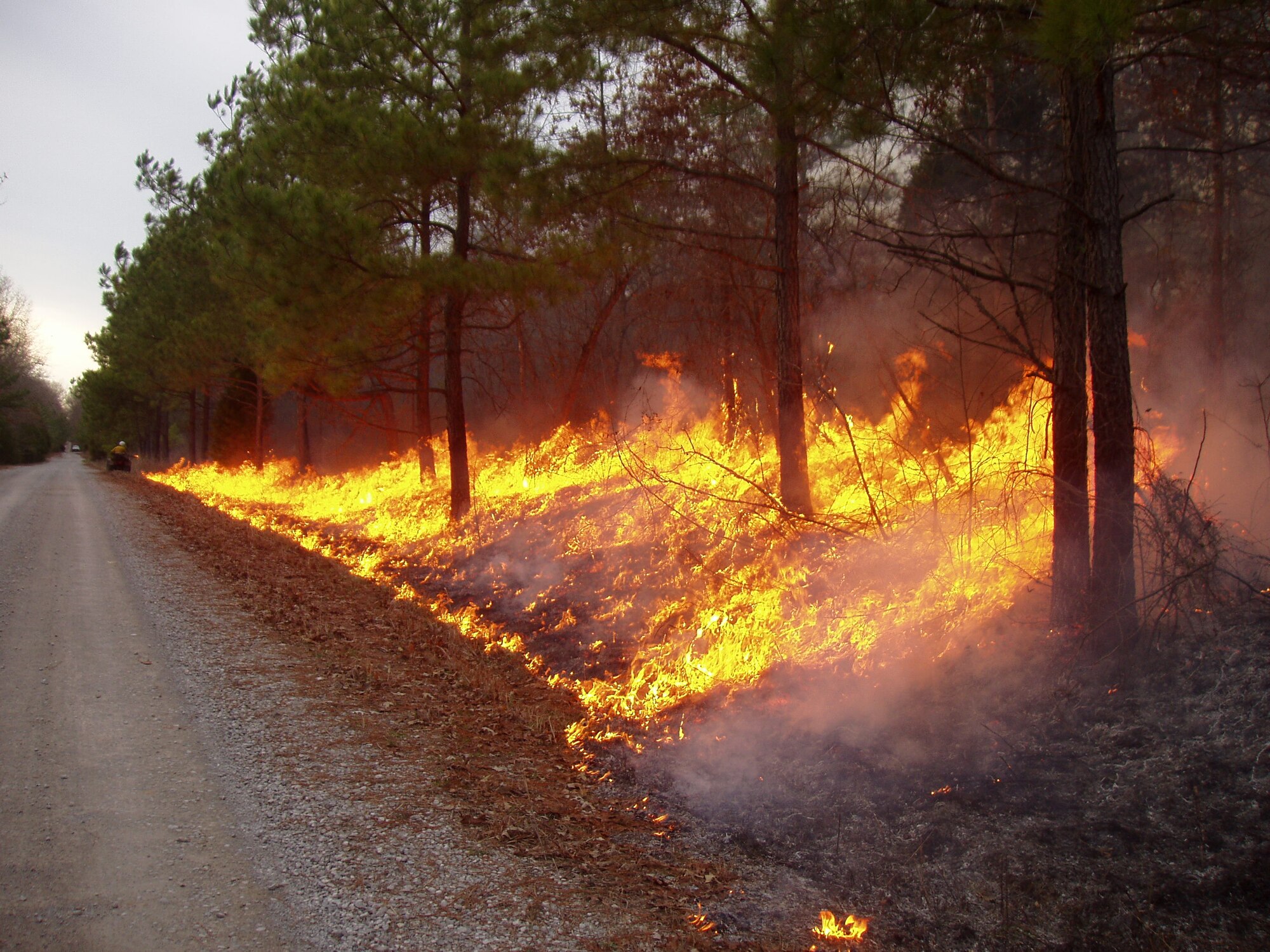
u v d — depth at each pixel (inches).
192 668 283.6
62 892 140.0
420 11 556.1
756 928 146.0
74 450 4771.2
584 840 177.0
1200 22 221.8
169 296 1349.7
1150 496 217.2
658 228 384.2
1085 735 180.7
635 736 246.7
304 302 545.0
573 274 555.2
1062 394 222.2
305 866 155.4
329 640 337.7
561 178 370.6
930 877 158.6
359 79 577.9
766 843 179.5
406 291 545.6
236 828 169.0
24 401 2417.6
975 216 355.6
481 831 175.5
